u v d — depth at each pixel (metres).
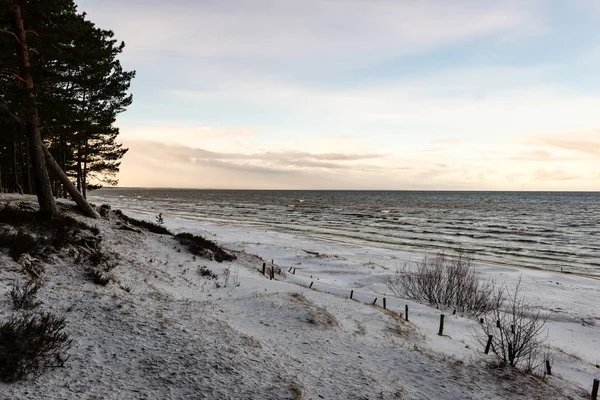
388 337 10.43
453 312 16.95
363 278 24.72
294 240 43.19
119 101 26.97
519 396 7.75
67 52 16.31
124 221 21.48
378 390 7.00
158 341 7.23
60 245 12.35
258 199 189.38
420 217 87.06
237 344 7.92
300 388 6.45
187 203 138.00
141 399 5.25
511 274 29.42
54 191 36.75
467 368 8.85
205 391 5.76
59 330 6.75
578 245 47.69
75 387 5.20
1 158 32.91
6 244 10.61
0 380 4.91
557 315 18.44
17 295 7.78
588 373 10.88
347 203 153.00
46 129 17.92
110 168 33.62
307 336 9.52
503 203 159.12
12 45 14.49
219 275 16.03
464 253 40.72
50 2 14.38
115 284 10.96
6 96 13.63
